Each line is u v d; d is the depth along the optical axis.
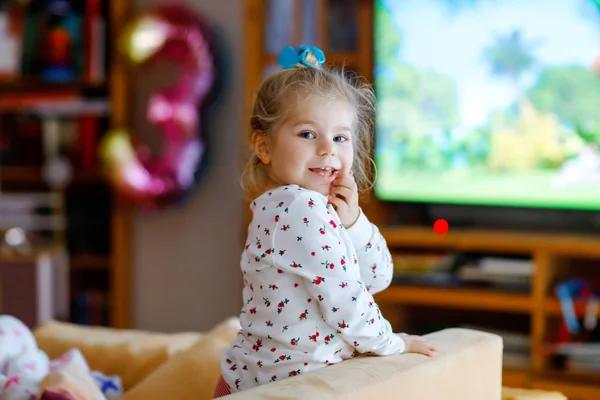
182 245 4.16
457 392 1.54
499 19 3.44
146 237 4.22
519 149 3.45
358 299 1.43
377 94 3.62
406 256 3.44
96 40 4.06
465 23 3.49
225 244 4.09
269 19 3.70
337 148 1.55
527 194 3.45
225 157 4.06
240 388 1.51
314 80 1.56
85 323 4.18
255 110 1.62
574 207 3.38
